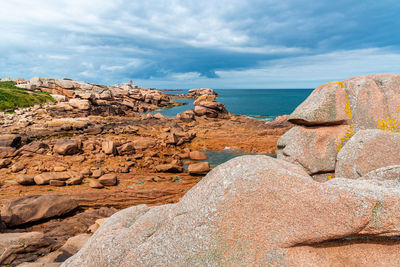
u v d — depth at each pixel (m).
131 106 66.81
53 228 10.50
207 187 3.63
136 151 26.00
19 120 35.97
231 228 3.29
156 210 4.16
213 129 36.06
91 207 13.31
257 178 3.34
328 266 3.05
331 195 3.11
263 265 3.12
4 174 17.62
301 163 7.25
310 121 7.19
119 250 3.70
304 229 3.09
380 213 2.95
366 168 5.46
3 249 6.85
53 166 19.67
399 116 6.53
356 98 7.04
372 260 3.13
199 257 3.31
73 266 3.92
